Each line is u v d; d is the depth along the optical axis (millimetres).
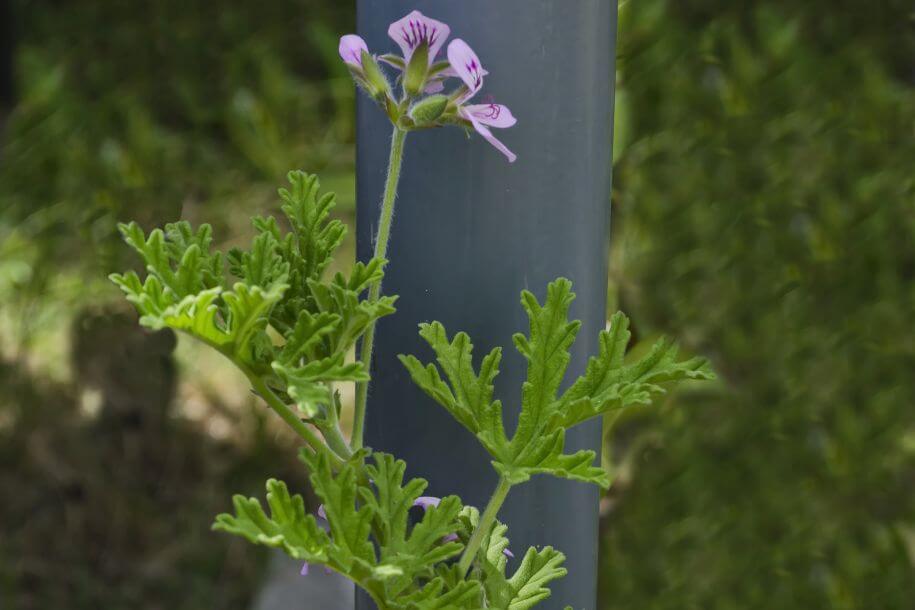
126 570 1929
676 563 1758
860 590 1763
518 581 762
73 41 2320
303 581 1821
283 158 2234
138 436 2148
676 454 1750
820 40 1678
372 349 785
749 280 1682
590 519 800
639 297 1662
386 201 748
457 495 776
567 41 764
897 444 1774
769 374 1728
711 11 1655
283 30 2275
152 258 742
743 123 1662
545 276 771
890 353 1737
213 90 2285
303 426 746
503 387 773
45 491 2076
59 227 2256
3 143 2328
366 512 726
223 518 705
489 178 765
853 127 1680
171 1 2273
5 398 2184
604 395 750
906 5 1669
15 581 1881
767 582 1759
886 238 1714
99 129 2285
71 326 2211
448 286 771
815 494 1761
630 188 1664
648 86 1655
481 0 757
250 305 719
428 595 735
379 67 749
